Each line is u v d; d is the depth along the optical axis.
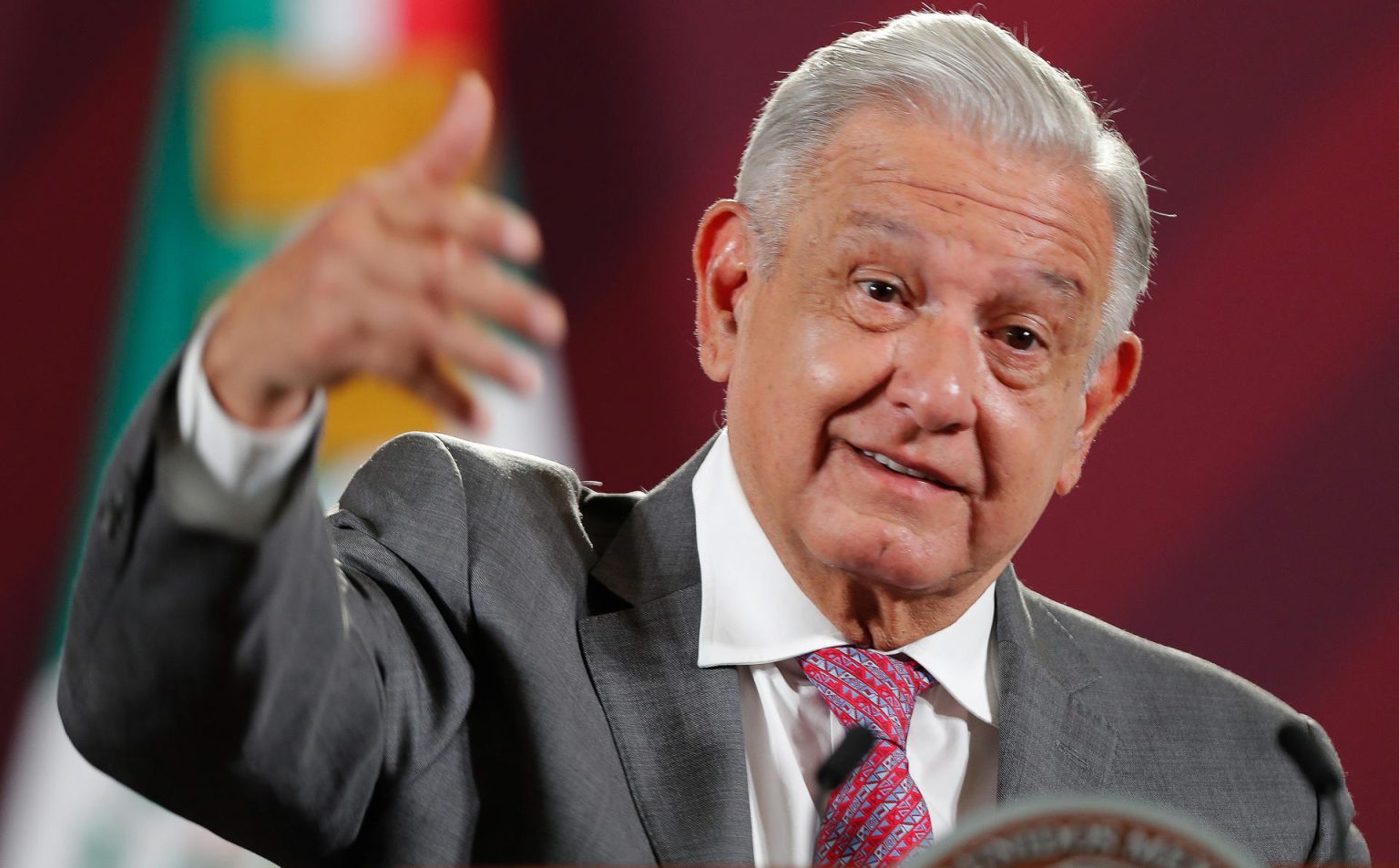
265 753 4.05
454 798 4.84
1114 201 5.37
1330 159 11.24
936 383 4.97
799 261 5.22
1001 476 5.13
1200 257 11.27
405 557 5.10
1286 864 5.69
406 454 5.51
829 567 5.27
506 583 5.18
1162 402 11.27
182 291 11.27
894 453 5.04
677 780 4.97
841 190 5.16
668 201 11.49
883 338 5.05
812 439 5.12
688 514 5.55
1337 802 5.90
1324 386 11.20
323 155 11.38
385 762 4.65
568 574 5.37
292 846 4.42
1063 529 11.23
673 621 5.27
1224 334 11.27
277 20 11.42
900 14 11.40
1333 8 11.27
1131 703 5.90
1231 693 6.09
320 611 3.99
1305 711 11.07
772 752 5.20
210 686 3.79
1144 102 11.28
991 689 5.60
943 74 5.19
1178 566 11.16
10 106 11.15
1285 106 11.28
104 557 3.69
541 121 11.51
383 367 2.80
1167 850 2.97
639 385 11.34
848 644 5.36
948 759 5.45
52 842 10.55
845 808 5.00
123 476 3.62
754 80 11.54
